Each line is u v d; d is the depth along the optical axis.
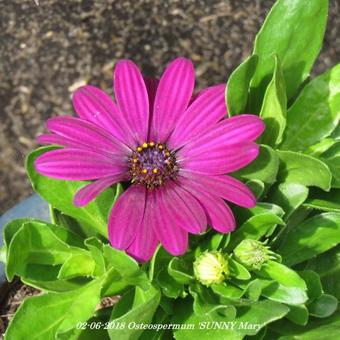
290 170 0.14
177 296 0.13
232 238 0.14
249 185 0.13
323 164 0.13
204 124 0.13
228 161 0.13
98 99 0.14
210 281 0.13
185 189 0.13
